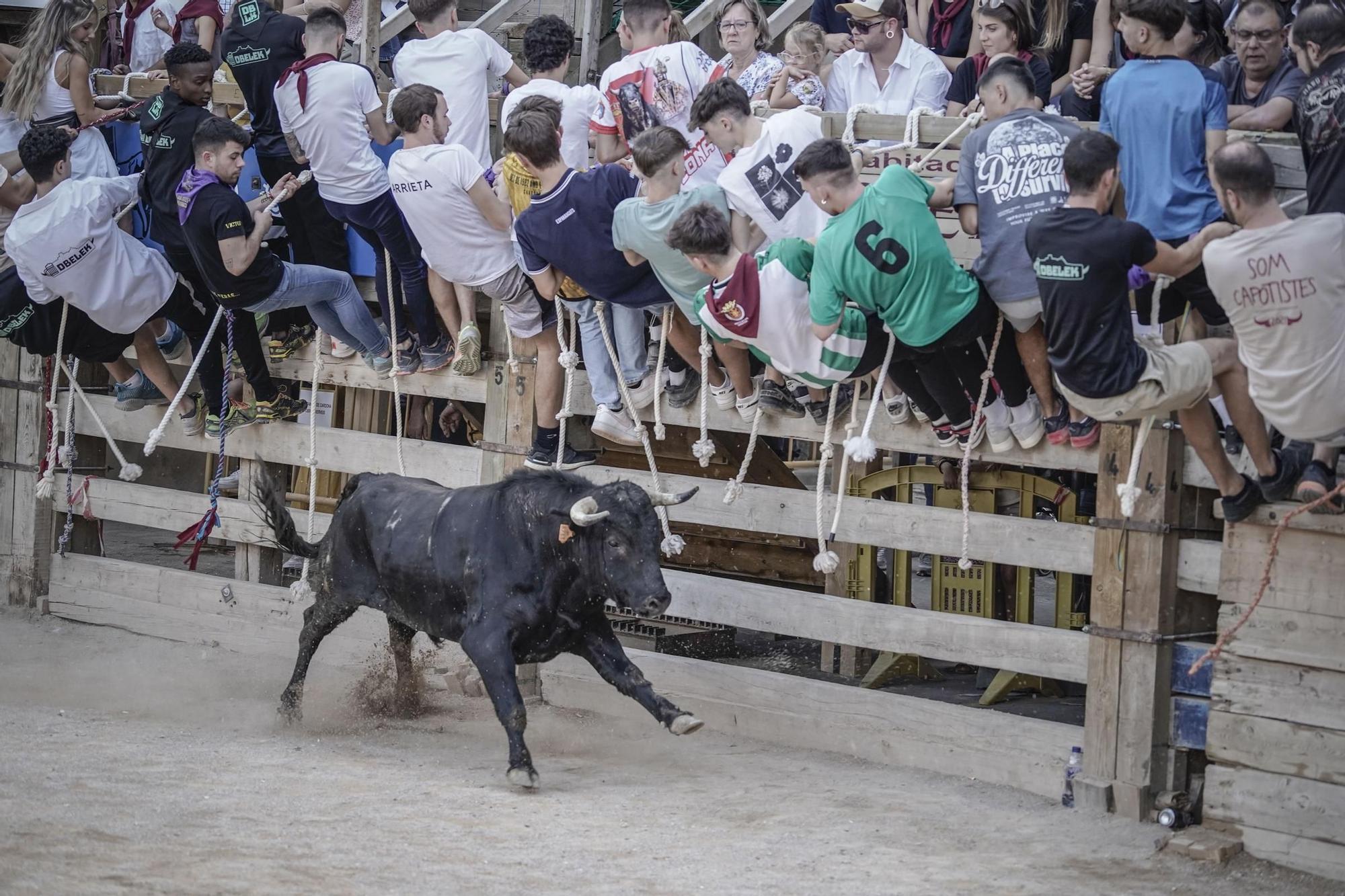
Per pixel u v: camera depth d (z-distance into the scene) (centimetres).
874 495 1584
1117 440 1150
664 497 1194
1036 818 1152
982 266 1061
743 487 1384
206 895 884
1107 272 948
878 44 1400
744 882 977
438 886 934
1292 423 957
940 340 1074
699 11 1547
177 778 1153
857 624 1319
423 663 1540
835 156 1034
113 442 1580
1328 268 909
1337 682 1063
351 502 1361
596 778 1231
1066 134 1039
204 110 1431
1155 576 1141
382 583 1325
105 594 1773
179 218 1403
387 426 1877
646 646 1555
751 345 1122
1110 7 1347
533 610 1216
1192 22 1206
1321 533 1066
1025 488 1468
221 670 1589
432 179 1286
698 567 1705
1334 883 1048
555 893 934
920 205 1038
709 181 1247
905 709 1281
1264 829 1095
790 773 1262
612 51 1767
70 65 1550
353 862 969
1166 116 1038
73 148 1565
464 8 1905
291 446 1620
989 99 1074
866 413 1273
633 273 1212
